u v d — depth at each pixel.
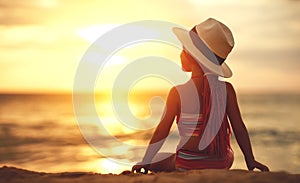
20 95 127.75
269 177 2.50
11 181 2.58
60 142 16.78
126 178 2.60
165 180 2.47
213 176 2.53
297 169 11.84
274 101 68.06
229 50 3.07
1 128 24.14
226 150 3.02
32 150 14.29
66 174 2.81
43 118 32.78
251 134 21.81
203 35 3.04
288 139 19.50
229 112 3.07
